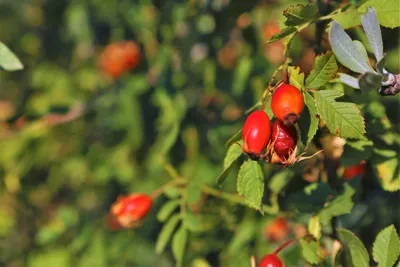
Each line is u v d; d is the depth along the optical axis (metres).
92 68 1.25
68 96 1.20
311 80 0.52
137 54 1.03
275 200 0.63
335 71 0.52
